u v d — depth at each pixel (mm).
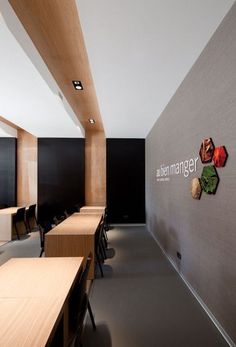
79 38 2887
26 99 4090
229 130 2039
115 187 7645
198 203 2760
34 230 6797
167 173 4359
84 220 4566
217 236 2277
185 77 3258
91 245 3342
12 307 1307
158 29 2262
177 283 3268
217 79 2262
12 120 5488
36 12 2418
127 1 1915
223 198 2148
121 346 2047
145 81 3400
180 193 3496
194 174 2891
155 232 5695
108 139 7668
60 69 3705
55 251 3320
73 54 3260
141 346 2045
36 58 3006
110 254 4543
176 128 3723
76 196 7543
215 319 2342
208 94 2471
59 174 7562
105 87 3627
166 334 2199
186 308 2639
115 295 2939
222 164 2135
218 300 2275
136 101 4238
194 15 2076
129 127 6258
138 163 7660
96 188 7707
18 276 1717
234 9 1942
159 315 2506
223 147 2115
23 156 7637
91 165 7738
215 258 2324
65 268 1870
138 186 7656
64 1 2275
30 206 6836
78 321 1637
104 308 2645
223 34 2133
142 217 7590
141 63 2896
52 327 1136
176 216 3729
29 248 5012
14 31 2326
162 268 3811
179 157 3545
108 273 3613
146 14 2061
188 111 3121
